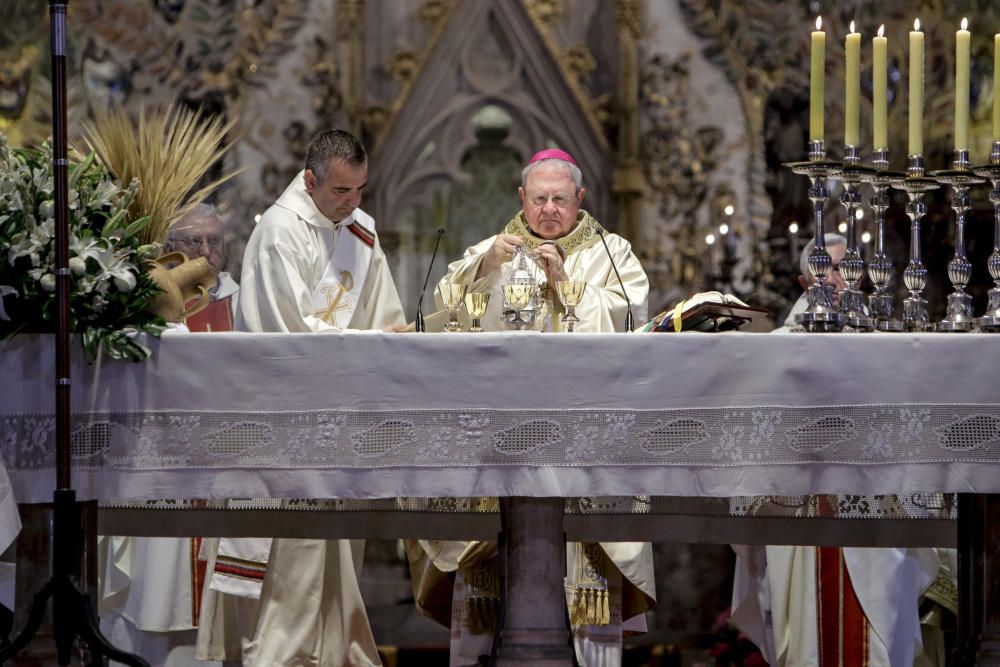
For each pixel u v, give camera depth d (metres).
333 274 17.23
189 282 14.20
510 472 12.70
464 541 16.72
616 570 17.23
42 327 13.13
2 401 12.97
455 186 34.66
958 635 13.84
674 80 33.91
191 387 12.90
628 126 34.03
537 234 18.20
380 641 25.42
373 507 16.25
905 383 12.88
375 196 34.44
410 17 34.50
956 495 15.71
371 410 12.77
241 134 33.22
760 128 33.59
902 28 33.03
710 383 12.77
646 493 12.68
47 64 32.38
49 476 12.98
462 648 16.97
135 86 32.84
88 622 12.43
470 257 17.20
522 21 34.44
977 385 12.92
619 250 18.45
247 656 16.73
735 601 20.36
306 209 16.97
